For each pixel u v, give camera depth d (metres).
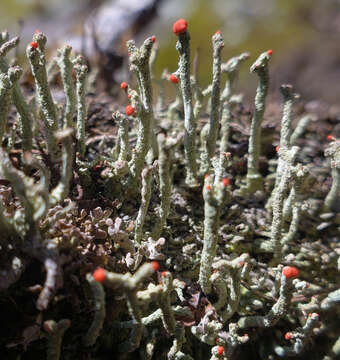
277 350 0.06
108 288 0.05
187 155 0.07
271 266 0.07
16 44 0.06
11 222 0.05
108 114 0.09
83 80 0.07
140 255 0.06
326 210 0.08
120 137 0.07
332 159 0.07
